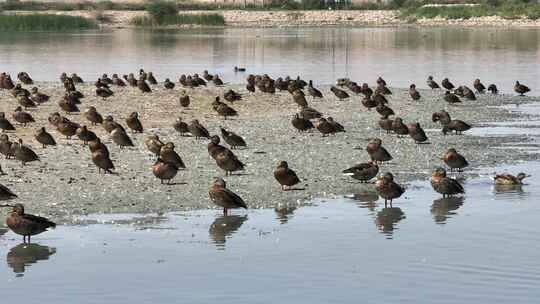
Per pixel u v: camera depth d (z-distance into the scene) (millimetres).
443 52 102375
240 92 60000
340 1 197125
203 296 21234
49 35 132250
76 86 61750
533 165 36875
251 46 112750
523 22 168000
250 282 22203
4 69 77938
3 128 41469
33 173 32531
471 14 175375
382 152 35938
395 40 124000
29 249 24641
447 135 44188
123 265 23375
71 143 38625
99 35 133875
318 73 78812
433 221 27828
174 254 24297
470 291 21594
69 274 22719
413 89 58531
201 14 170625
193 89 61406
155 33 141750
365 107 53625
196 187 31266
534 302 20953
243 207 28250
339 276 22672
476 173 35250
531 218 28203
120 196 29828
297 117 43281
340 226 27172
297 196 30656
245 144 38562
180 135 41469
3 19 145250
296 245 25172
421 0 195000
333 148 39094
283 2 196500
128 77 64062
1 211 27766
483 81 70812
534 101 58594
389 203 30125
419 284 22125
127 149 37500
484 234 26391
